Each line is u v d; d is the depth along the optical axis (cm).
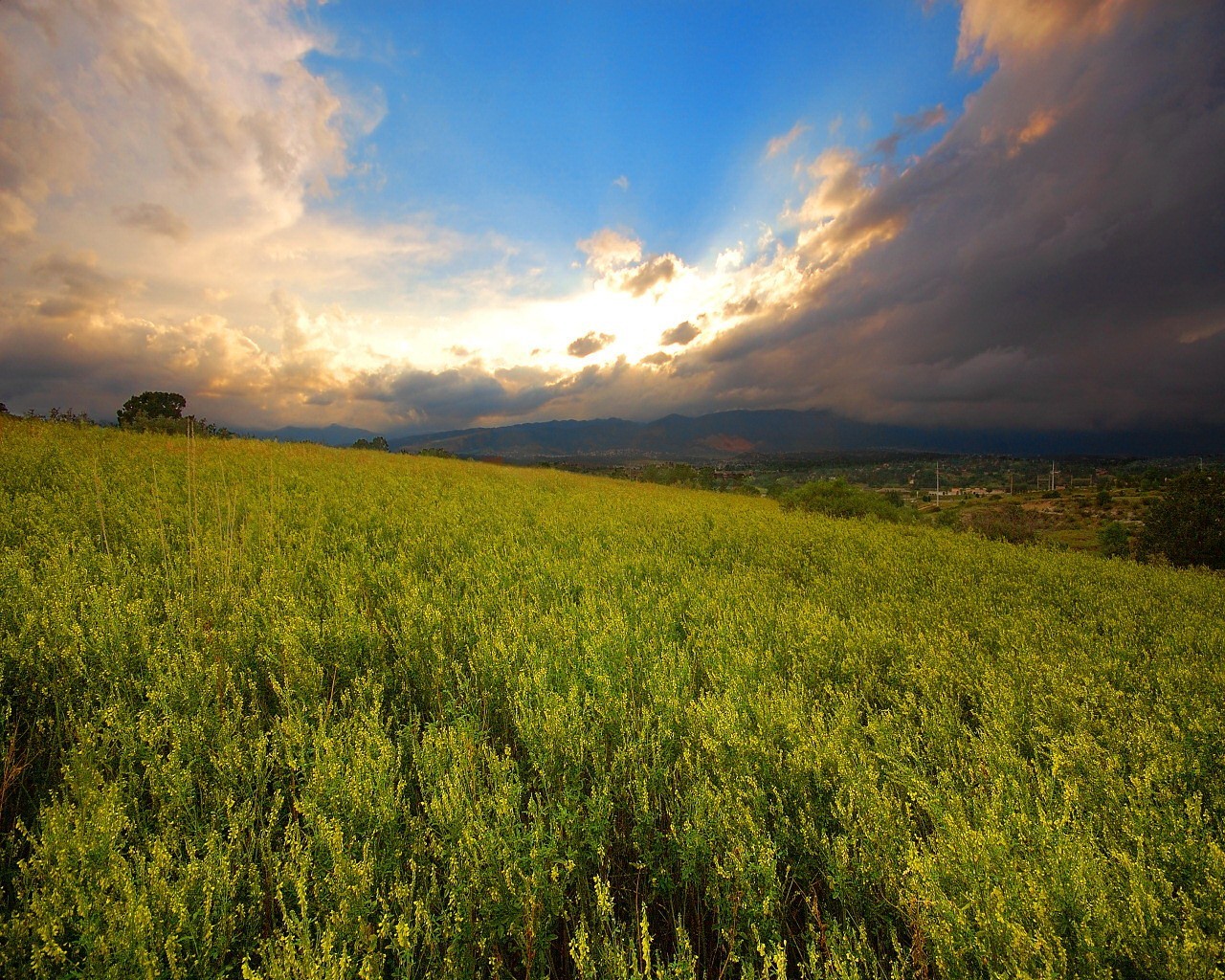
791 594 769
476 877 221
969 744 378
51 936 181
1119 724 397
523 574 736
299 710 343
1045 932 208
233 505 832
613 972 193
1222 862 238
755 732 364
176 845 232
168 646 392
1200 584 1148
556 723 327
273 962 175
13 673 334
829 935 222
